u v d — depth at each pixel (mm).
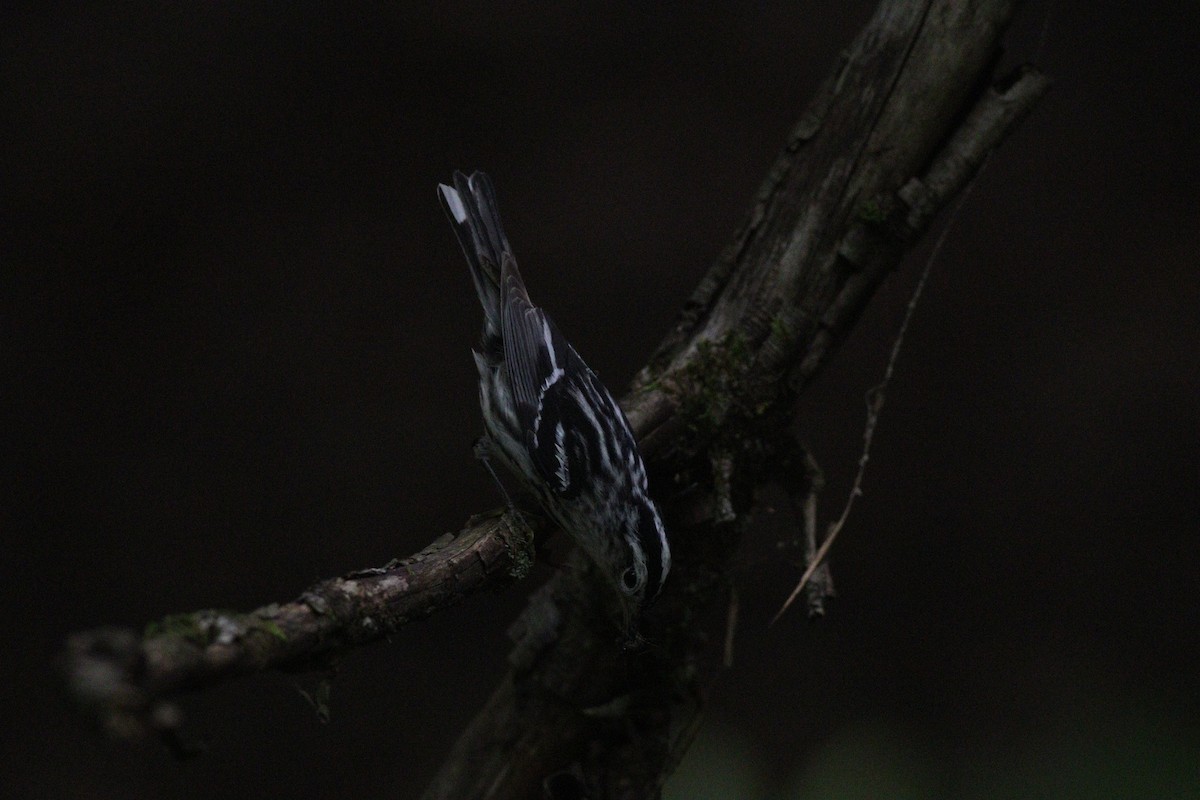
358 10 14609
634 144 14961
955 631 13742
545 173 14844
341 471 14125
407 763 12766
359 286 14531
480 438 6324
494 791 5586
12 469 13531
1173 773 9078
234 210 14438
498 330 6457
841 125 5371
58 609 13352
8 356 13781
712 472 5371
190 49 14406
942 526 14172
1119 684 12992
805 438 14328
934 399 14484
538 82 14898
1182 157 15078
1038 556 14055
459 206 6727
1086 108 15219
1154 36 15180
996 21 5211
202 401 14094
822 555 5320
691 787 8359
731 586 5730
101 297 14094
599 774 5465
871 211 5293
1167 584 13766
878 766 8914
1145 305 14719
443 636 13539
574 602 5480
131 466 13859
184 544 13719
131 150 14234
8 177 13992
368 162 14688
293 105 14609
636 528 5137
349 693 13016
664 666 5480
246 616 3145
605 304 14688
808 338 5414
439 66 14773
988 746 12500
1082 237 14906
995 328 14672
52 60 14195
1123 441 14328
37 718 12789
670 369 5477
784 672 13195
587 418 5516
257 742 12594
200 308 14273
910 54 5273
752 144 14984
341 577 3613
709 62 15031
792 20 15078
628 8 15008
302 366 14336
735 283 5504
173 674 2738
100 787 12117
